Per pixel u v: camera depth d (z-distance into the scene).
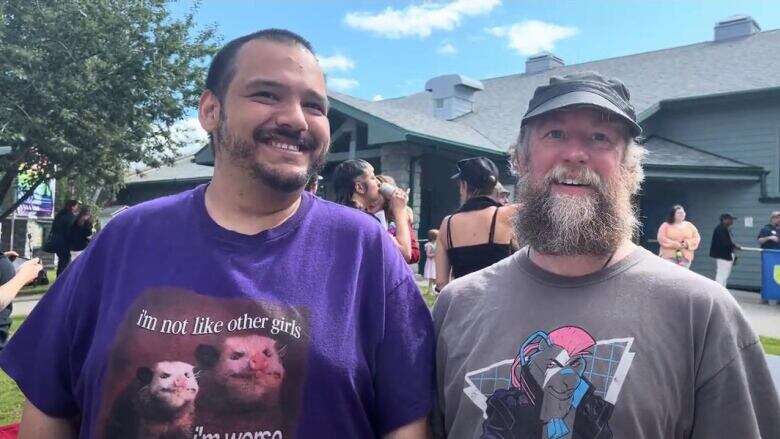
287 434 1.34
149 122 13.13
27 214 19.67
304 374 1.37
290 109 1.50
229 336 1.37
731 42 17.11
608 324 1.50
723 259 11.18
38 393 1.48
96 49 12.00
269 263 1.46
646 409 1.41
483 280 1.75
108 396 1.34
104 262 1.52
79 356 1.47
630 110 1.73
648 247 13.80
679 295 1.50
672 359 1.45
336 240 1.55
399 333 1.54
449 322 1.73
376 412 1.52
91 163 12.68
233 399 1.33
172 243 1.48
